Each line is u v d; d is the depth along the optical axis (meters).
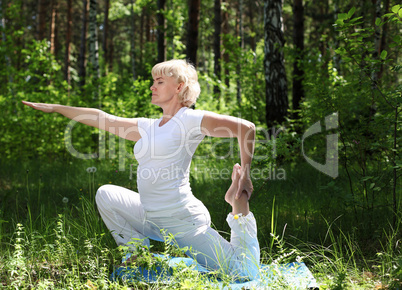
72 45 30.83
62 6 29.69
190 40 7.93
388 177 4.16
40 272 3.10
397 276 2.69
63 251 3.30
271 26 8.75
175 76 3.00
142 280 2.82
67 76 21.62
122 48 36.72
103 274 2.78
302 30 10.65
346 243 3.73
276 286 2.62
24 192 6.18
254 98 10.91
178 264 2.79
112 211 3.15
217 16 15.99
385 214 4.14
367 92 4.75
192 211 3.03
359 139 4.61
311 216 4.45
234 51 11.50
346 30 4.04
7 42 12.14
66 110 3.20
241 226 3.01
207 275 2.89
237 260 3.01
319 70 8.33
